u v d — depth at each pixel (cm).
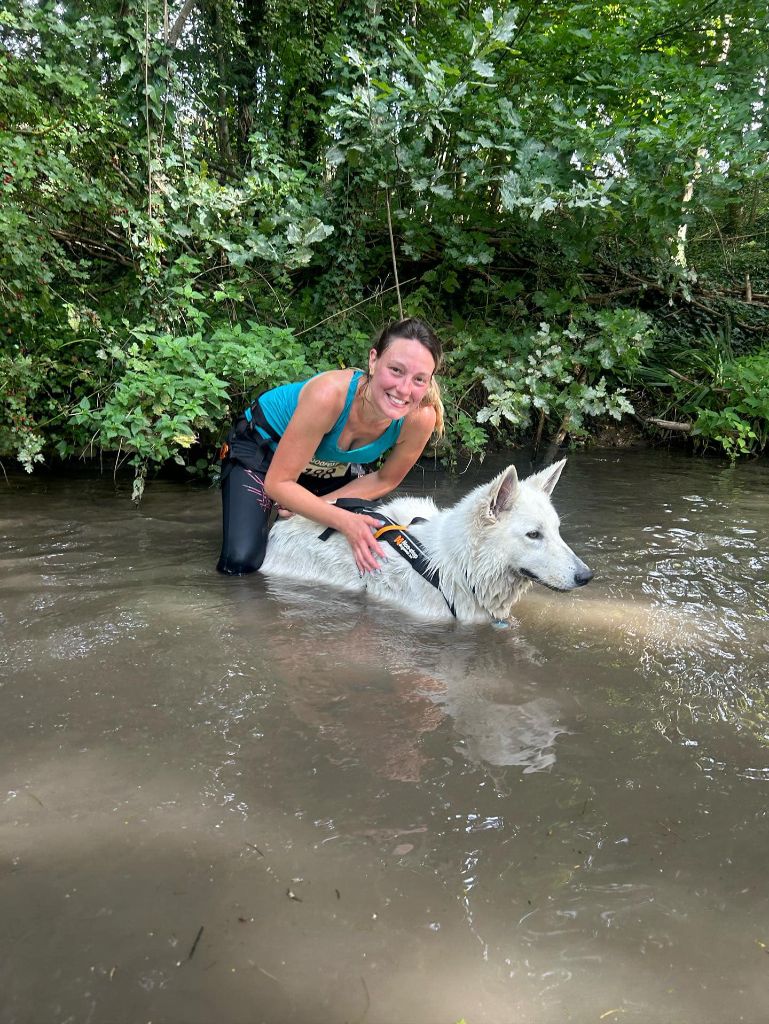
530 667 275
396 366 323
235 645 284
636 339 736
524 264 877
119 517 487
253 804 179
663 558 420
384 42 707
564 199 650
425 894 149
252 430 414
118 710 226
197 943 134
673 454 830
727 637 306
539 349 741
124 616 309
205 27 948
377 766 198
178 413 536
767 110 764
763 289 1138
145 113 590
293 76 1002
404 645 296
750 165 652
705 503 570
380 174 677
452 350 772
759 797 188
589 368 829
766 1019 121
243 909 144
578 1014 121
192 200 602
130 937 135
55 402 599
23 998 121
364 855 161
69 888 148
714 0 764
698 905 148
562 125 643
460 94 614
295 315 730
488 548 332
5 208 539
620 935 139
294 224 629
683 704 243
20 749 202
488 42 598
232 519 396
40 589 340
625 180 653
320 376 357
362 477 420
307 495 367
